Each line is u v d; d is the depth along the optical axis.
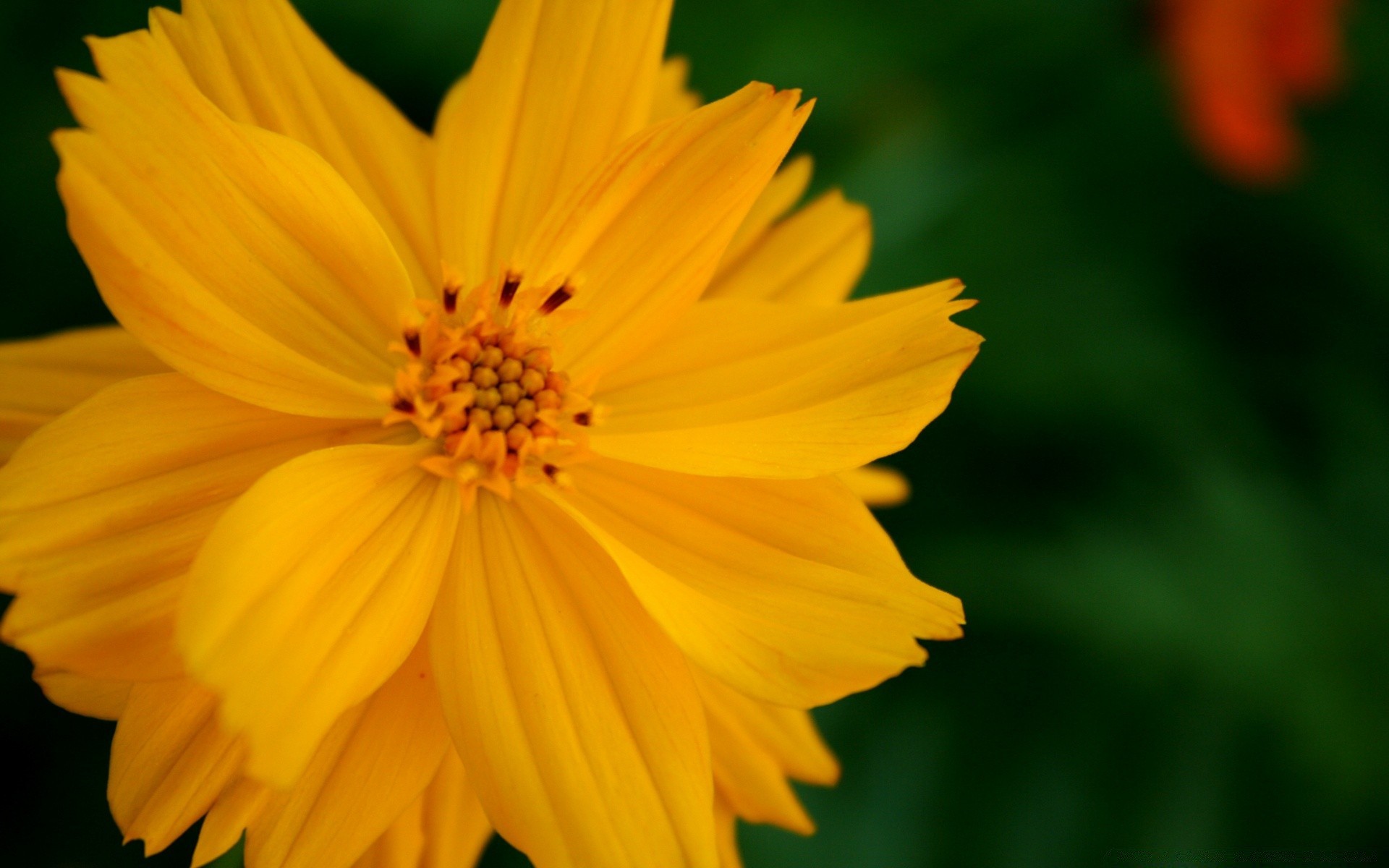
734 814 0.16
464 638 0.15
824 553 0.15
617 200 0.15
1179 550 0.20
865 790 0.20
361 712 0.15
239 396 0.14
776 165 0.15
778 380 0.15
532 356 0.15
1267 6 0.20
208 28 0.15
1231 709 0.20
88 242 0.14
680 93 0.17
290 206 0.15
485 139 0.15
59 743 0.19
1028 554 0.20
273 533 0.14
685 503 0.15
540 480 0.15
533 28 0.15
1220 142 0.20
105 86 0.14
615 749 0.15
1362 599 0.20
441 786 0.16
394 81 0.20
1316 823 0.20
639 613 0.15
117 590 0.14
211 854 0.14
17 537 0.14
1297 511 0.20
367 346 0.15
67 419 0.14
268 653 0.14
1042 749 0.20
